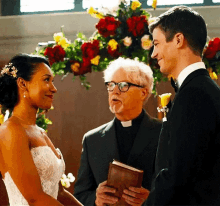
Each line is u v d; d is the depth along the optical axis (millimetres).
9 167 2062
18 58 2260
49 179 2207
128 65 2596
